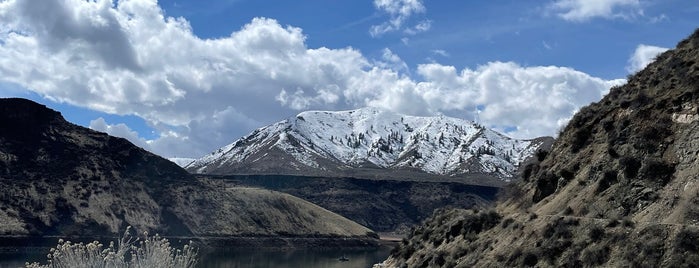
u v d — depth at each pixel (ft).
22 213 396.78
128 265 53.36
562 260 78.23
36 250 353.51
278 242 501.56
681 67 99.81
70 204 428.56
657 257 65.92
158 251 54.49
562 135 125.90
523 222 96.32
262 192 586.45
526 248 87.10
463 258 105.40
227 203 531.91
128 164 518.78
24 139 486.38
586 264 74.18
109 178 485.15
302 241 524.11
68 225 403.75
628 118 100.17
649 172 84.84
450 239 120.78
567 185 104.73
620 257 70.23
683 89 94.63
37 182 440.04
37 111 517.55
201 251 406.41
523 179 129.80
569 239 81.00
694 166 79.15
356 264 345.92
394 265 145.69
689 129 86.12
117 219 436.76
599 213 86.28
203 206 508.12
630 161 88.74
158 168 535.19
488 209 127.13
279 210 563.48
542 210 102.99
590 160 104.63
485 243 102.58
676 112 91.71
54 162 474.49
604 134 107.45
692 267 61.87
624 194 85.35
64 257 51.80
